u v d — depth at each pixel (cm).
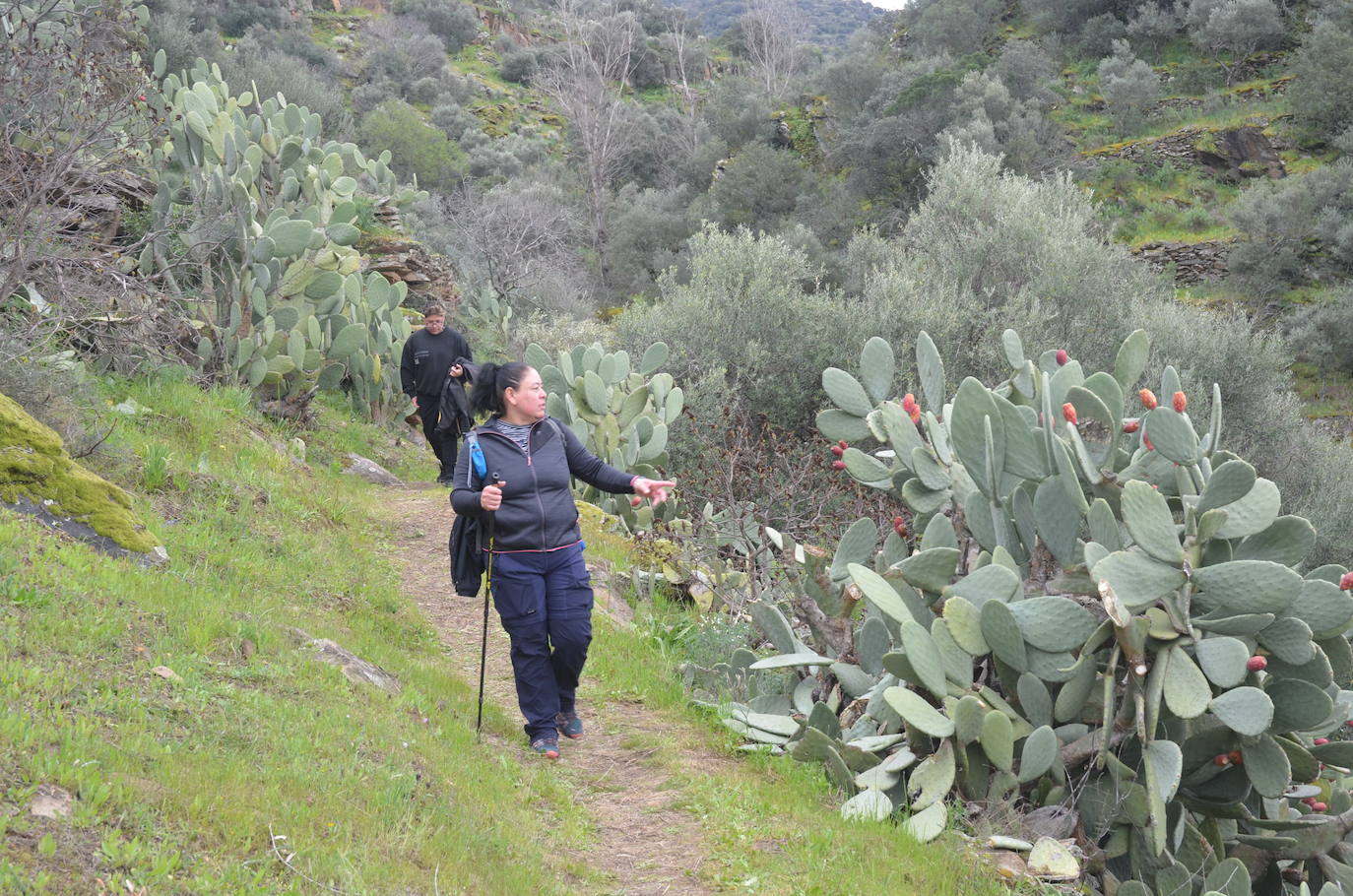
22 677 309
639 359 2094
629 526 986
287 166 1206
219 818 275
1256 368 2012
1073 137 4531
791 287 2138
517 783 407
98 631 364
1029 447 497
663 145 6856
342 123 4697
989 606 445
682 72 8075
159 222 966
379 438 1234
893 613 453
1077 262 2031
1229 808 463
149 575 457
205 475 684
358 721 382
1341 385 2964
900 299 1986
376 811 316
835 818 413
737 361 1995
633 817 399
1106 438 658
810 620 544
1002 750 427
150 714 325
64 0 844
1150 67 4756
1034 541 507
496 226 3953
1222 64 4638
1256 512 433
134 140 797
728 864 359
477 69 8069
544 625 441
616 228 5484
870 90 5744
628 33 8144
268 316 1031
